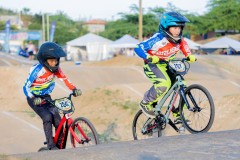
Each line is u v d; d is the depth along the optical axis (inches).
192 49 2140.7
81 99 864.9
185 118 361.4
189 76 1280.8
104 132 691.4
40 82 361.1
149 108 371.6
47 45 355.9
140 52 358.0
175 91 359.6
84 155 271.4
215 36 3203.7
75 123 350.6
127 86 916.0
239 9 3038.9
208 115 352.5
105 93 871.7
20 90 1007.6
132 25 3211.1
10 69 1109.7
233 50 2185.0
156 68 360.8
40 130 627.5
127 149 280.5
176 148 277.0
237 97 692.7
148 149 277.6
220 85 1083.9
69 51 2534.5
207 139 299.1
